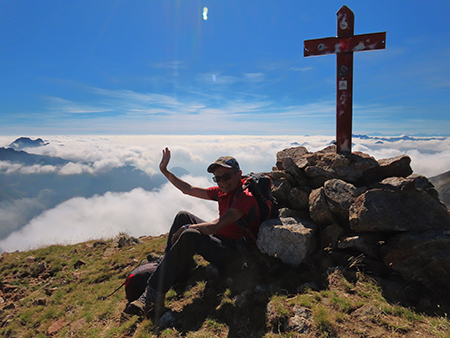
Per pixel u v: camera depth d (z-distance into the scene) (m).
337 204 3.61
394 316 2.49
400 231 3.04
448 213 2.95
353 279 3.06
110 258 6.29
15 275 6.23
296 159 4.71
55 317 4.16
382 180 3.68
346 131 4.19
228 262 3.45
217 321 2.79
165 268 3.18
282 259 3.39
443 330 2.25
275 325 2.53
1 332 4.02
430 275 2.74
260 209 3.61
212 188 4.04
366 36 3.96
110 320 3.53
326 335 2.30
